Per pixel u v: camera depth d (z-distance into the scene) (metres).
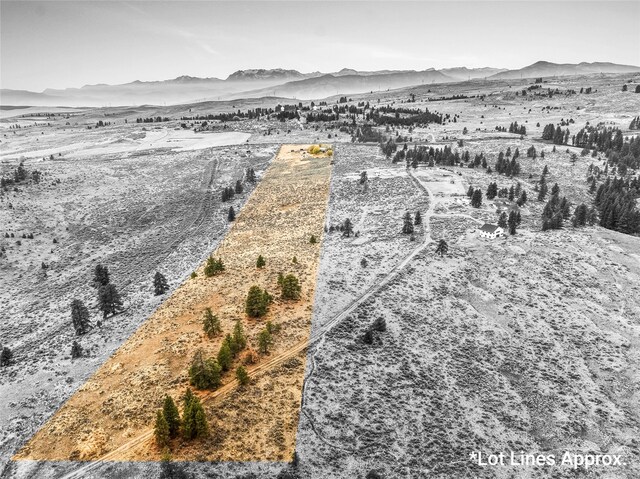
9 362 68.81
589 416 55.31
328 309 71.81
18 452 45.94
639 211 123.75
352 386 54.94
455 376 59.66
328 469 43.28
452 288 81.06
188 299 77.94
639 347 68.88
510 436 51.09
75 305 75.25
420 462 45.91
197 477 40.84
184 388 53.00
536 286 83.56
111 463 43.03
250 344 61.22
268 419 48.50
